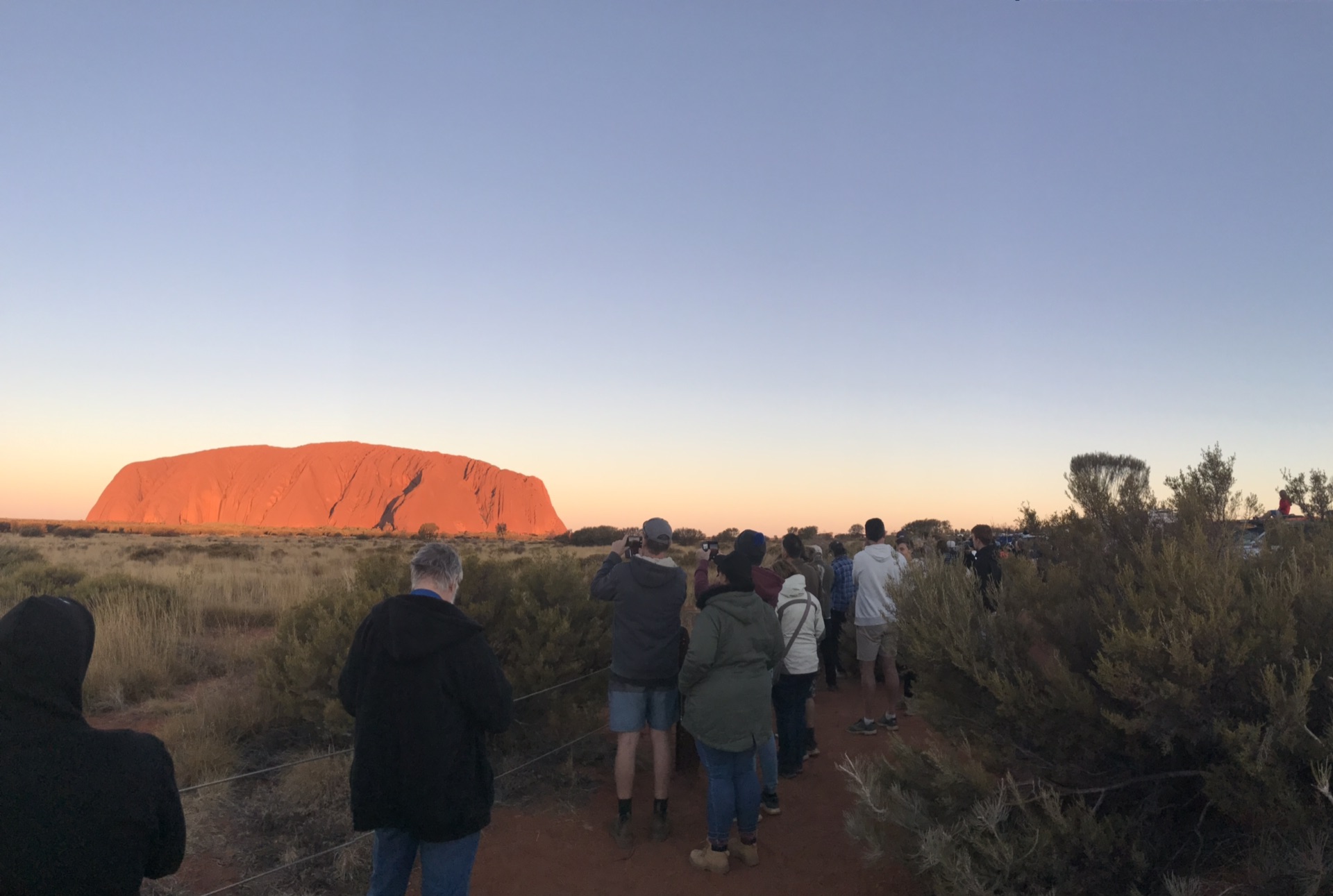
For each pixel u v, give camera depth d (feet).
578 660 21.49
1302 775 9.67
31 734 6.16
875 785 12.48
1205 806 11.12
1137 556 12.14
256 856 14.67
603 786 19.26
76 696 6.53
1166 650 10.18
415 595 10.13
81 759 6.26
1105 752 11.50
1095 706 10.94
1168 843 11.00
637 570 16.21
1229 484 13.16
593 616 22.88
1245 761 9.45
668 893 13.97
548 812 17.44
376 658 9.87
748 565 15.15
